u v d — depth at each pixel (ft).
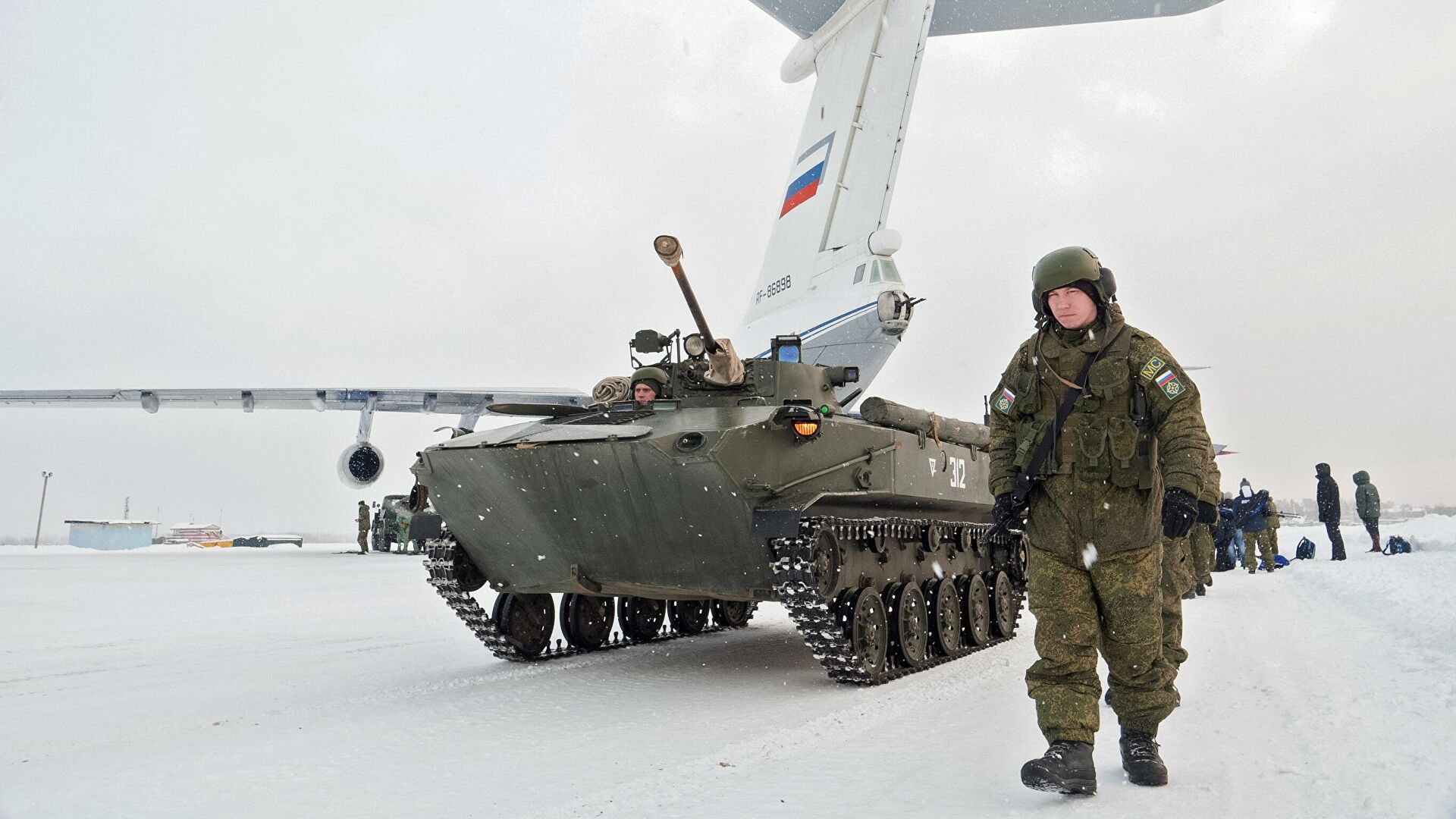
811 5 104.42
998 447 13.01
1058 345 12.58
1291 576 55.93
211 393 83.20
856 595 23.66
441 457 24.61
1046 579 12.37
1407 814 9.89
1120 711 12.53
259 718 19.31
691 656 29.12
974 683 22.91
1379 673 19.70
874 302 61.11
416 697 21.68
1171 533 11.34
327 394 84.69
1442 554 58.59
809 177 75.05
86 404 85.61
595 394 28.04
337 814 12.47
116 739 17.43
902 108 68.49
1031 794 11.89
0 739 17.52
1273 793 11.30
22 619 38.91
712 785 13.41
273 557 97.50
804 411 22.68
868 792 12.50
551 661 28.12
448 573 26.40
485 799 13.05
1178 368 11.90
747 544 22.98
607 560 24.99
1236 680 20.06
